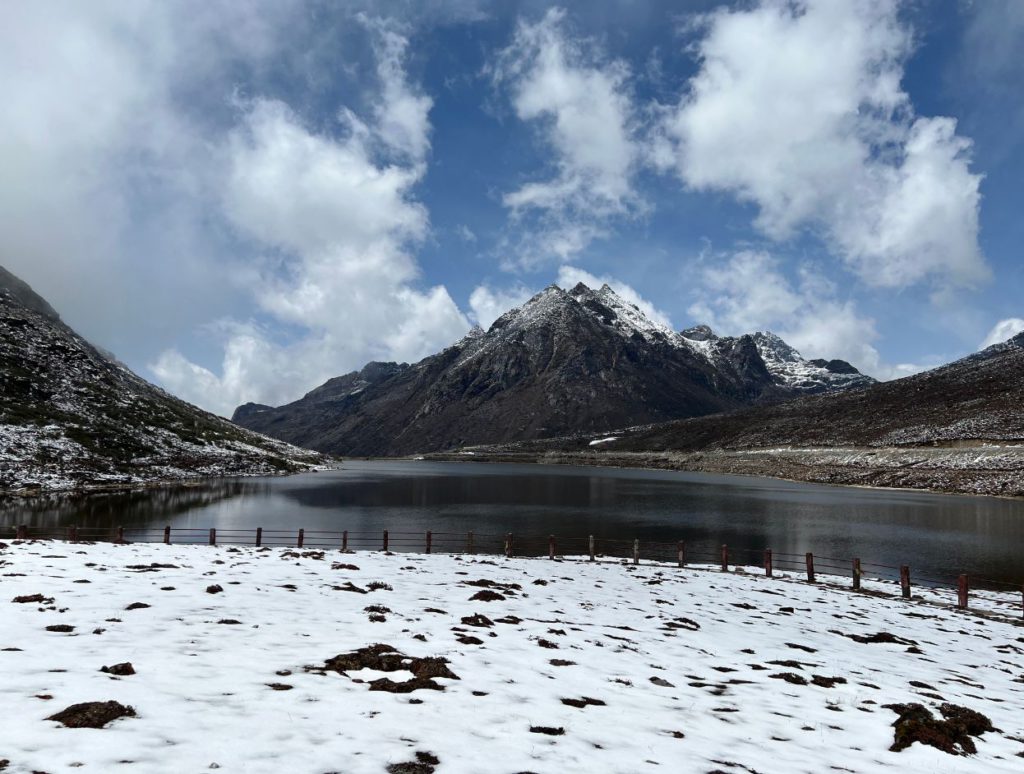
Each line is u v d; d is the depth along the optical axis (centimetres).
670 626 1641
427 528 5025
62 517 4831
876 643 1711
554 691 920
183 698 723
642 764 662
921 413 14662
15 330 12175
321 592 1627
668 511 6581
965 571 3594
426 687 856
